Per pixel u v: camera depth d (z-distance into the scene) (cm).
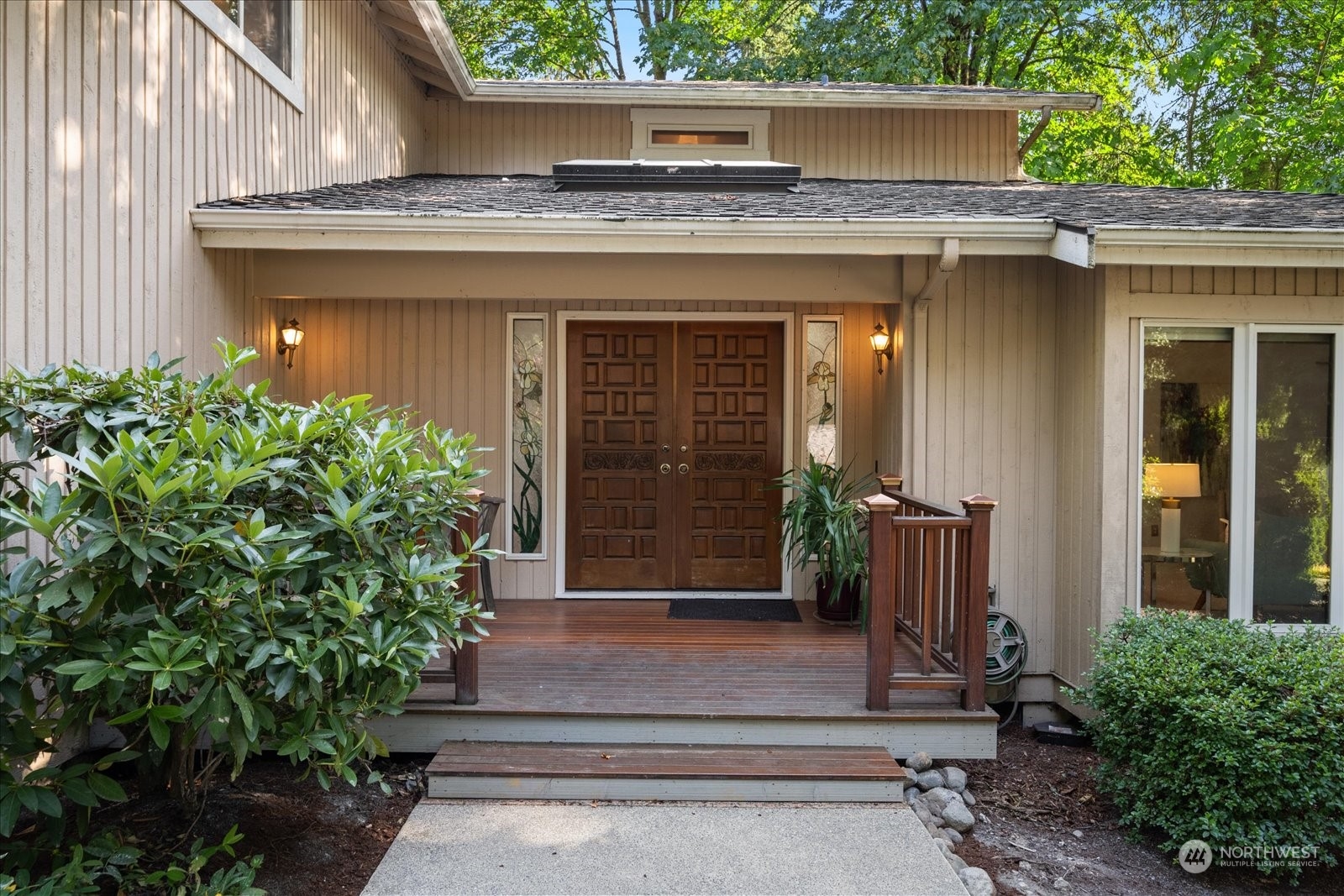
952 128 907
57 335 401
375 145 797
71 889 300
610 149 908
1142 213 562
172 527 304
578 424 729
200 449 325
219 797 412
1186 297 527
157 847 360
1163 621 461
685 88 873
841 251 525
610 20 1705
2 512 298
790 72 1488
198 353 519
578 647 577
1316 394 533
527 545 721
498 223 514
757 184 739
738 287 578
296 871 355
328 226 514
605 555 732
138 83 459
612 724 451
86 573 294
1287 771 377
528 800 418
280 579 336
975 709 458
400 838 381
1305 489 531
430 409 709
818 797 419
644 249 522
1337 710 371
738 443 731
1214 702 381
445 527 417
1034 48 1483
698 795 418
